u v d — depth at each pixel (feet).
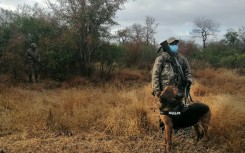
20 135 24.84
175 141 23.30
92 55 59.26
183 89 22.82
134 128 25.41
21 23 63.98
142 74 61.57
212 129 24.34
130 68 67.21
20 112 28.35
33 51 53.31
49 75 56.49
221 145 23.00
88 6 57.62
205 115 21.77
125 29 60.70
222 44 131.13
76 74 56.75
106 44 58.85
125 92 37.40
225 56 96.63
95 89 42.83
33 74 52.95
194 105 21.31
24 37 61.46
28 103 31.99
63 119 27.07
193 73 64.75
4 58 57.82
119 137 24.79
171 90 20.90
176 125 21.08
